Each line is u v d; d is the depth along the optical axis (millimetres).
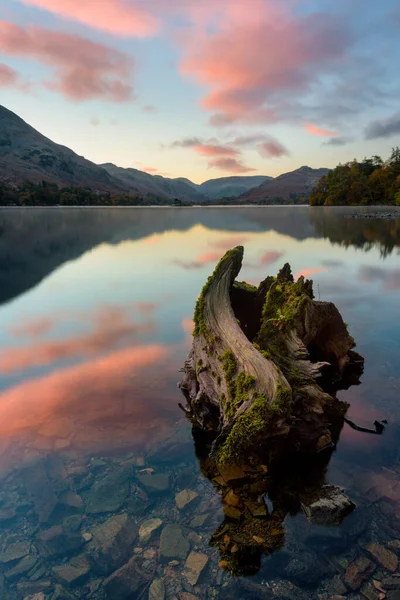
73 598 3758
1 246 33688
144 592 3801
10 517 4691
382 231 44188
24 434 6273
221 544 4324
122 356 9508
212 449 5793
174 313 13258
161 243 35406
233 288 10883
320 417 6438
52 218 75750
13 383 8094
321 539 4363
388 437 6328
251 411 5766
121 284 18281
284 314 8281
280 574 3953
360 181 140125
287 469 5625
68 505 4879
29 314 13383
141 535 4449
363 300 14773
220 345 7324
